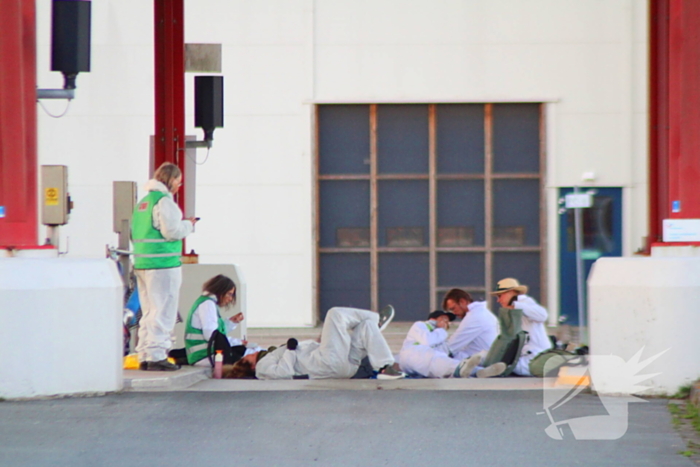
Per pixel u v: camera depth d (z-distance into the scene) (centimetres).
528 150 5428
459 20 5366
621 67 5316
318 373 2867
